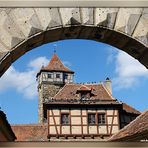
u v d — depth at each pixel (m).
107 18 3.39
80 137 25.53
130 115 30.92
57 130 25.53
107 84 29.53
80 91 27.66
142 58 3.62
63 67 47.44
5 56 3.22
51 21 3.33
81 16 3.37
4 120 10.32
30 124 34.34
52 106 25.98
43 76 46.16
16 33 3.27
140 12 3.42
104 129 25.81
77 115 25.95
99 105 26.27
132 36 3.39
